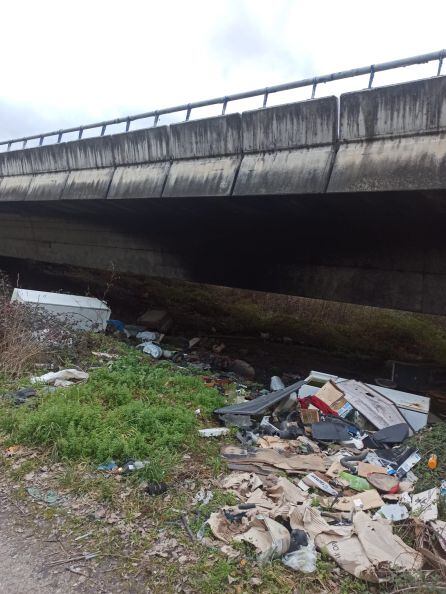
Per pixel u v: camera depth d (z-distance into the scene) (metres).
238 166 8.59
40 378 7.06
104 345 9.65
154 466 4.62
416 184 6.57
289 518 3.95
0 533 3.77
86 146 11.82
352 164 7.14
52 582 3.28
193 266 14.16
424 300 9.70
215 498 4.31
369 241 10.16
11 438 5.17
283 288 12.12
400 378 12.47
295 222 10.35
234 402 7.56
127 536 3.76
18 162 14.59
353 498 4.52
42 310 9.83
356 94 6.93
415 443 5.88
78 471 4.65
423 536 3.82
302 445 5.94
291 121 7.71
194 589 3.22
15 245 20.61
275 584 3.29
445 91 6.14
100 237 16.55
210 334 16.83
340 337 17.19
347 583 3.36
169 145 9.75
